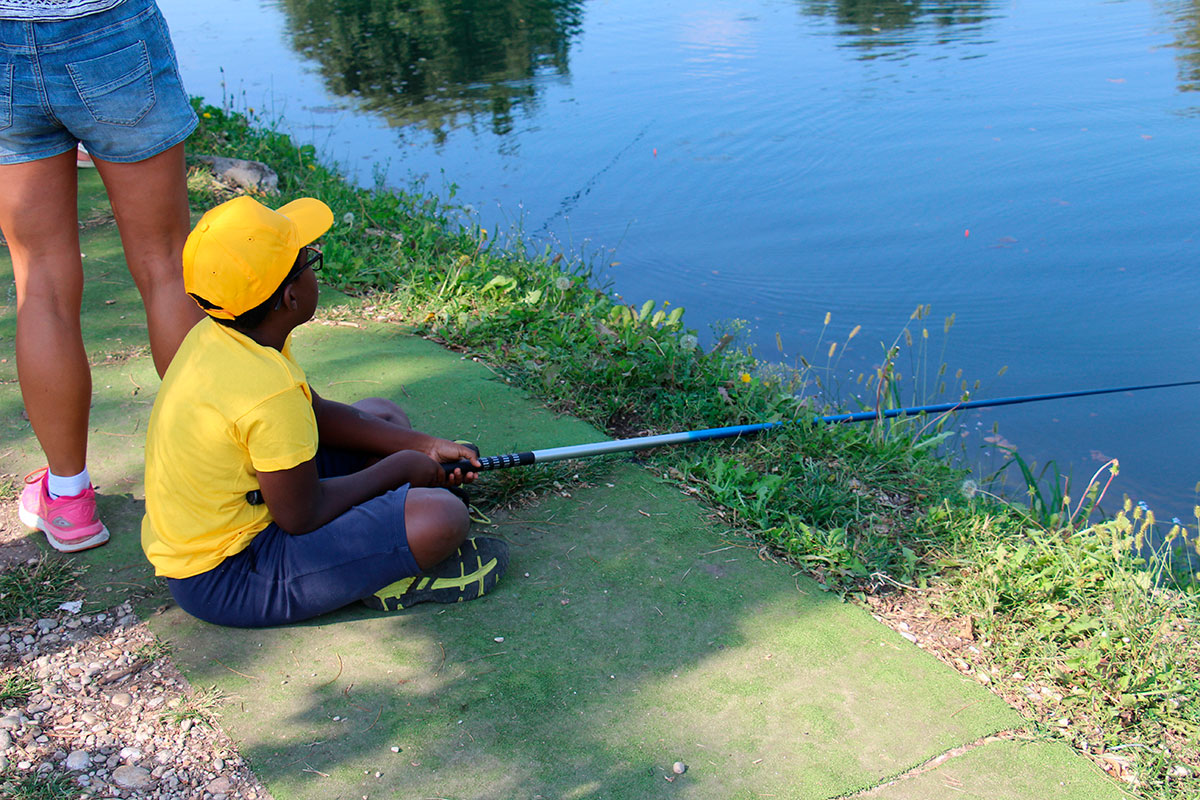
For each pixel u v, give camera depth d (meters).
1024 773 2.16
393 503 2.44
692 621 2.58
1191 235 6.61
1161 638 2.53
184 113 2.67
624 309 4.61
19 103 2.41
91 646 2.40
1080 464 4.23
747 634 2.54
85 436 2.67
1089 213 7.04
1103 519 3.57
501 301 4.59
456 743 2.16
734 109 9.74
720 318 5.60
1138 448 4.35
